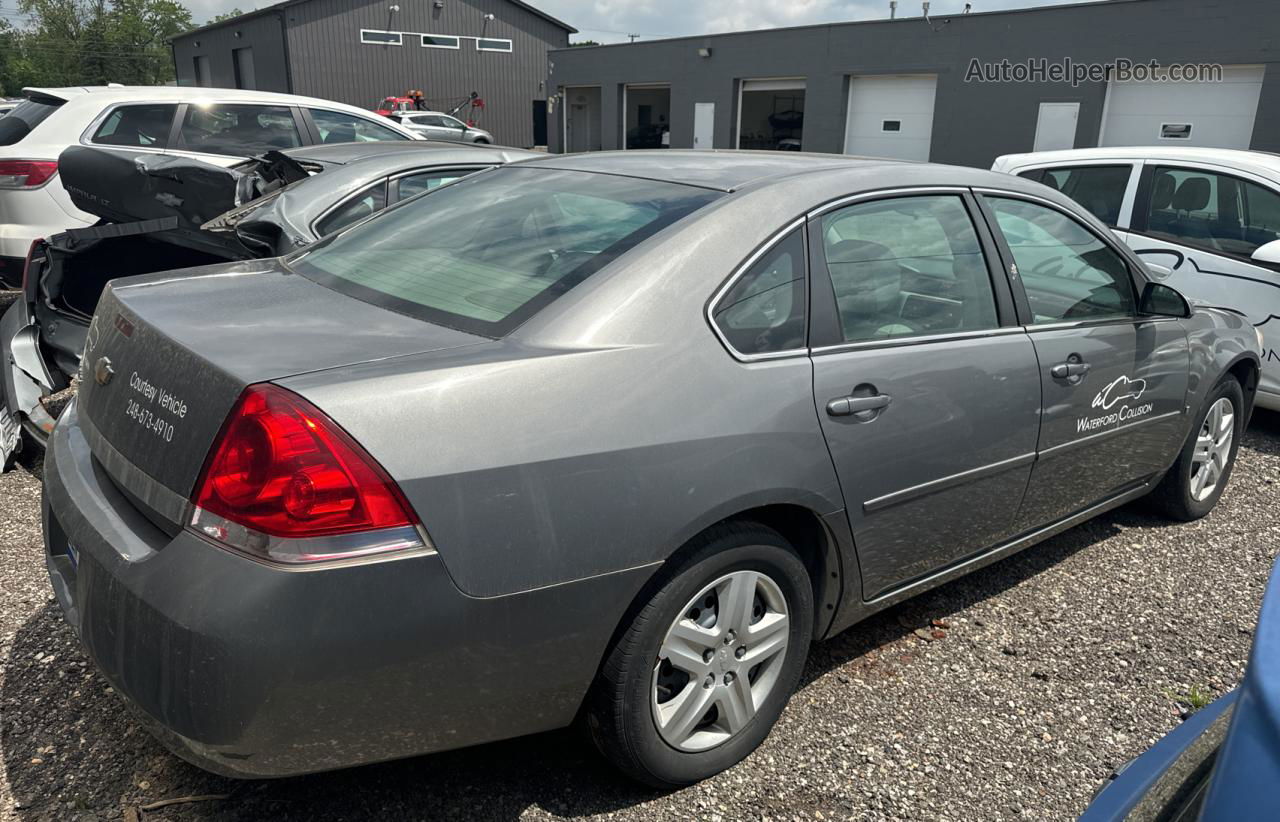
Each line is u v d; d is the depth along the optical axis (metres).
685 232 2.29
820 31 21.80
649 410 2.02
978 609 3.34
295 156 5.65
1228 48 15.59
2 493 3.97
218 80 40.97
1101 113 17.42
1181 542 3.96
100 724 2.47
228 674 1.65
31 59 75.62
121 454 1.99
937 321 2.74
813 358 2.37
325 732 1.76
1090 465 3.32
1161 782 1.30
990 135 19.09
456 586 1.78
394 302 2.29
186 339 1.96
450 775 2.33
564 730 2.54
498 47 39.03
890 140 21.22
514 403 1.87
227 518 1.71
